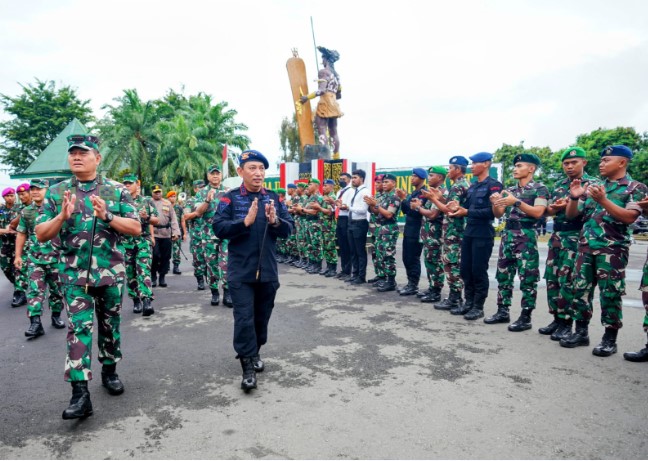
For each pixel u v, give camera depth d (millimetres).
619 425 2814
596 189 3836
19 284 6781
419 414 2979
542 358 4082
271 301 3727
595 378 3596
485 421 2875
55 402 3297
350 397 3268
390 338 4738
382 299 6742
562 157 4562
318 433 2742
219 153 33781
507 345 4480
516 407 3072
